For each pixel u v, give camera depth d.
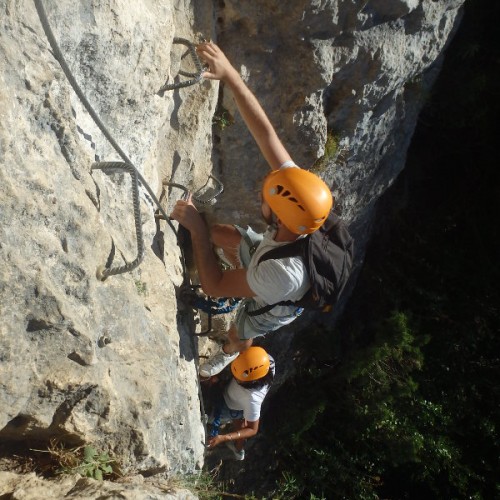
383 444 7.25
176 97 3.51
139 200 2.77
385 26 4.46
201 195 4.30
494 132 7.55
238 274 3.22
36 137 2.24
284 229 2.91
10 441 2.43
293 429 6.77
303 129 4.46
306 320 6.60
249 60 4.05
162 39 3.03
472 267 7.95
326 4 3.90
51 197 2.25
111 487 2.42
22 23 2.19
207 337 4.61
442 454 7.30
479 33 6.70
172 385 3.02
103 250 2.53
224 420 4.81
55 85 2.31
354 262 7.05
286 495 6.72
